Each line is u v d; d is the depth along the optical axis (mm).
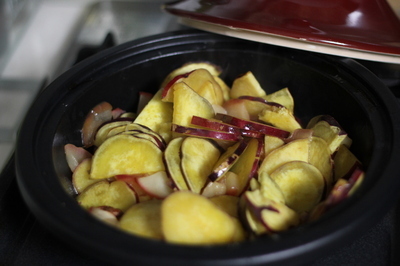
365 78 393
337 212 293
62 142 390
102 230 284
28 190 308
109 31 616
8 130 607
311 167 370
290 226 320
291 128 408
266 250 270
